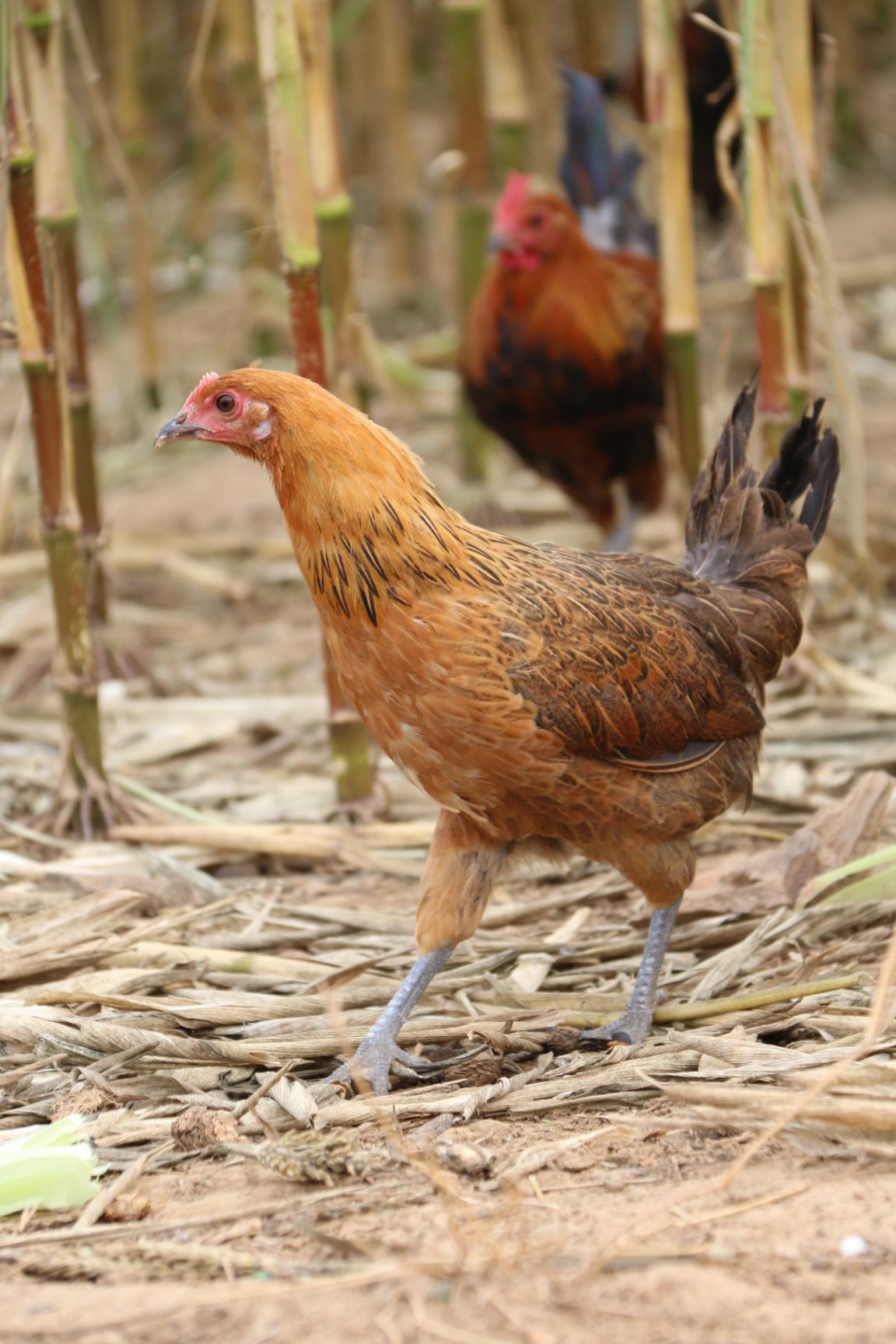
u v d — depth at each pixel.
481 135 8.96
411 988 4.09
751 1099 3.42
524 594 3.98
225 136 12.26
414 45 16.48
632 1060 3.91
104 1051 4.09
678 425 7.18
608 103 10.84
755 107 5.69
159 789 6.38
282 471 3.89
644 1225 3.06
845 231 13.23
